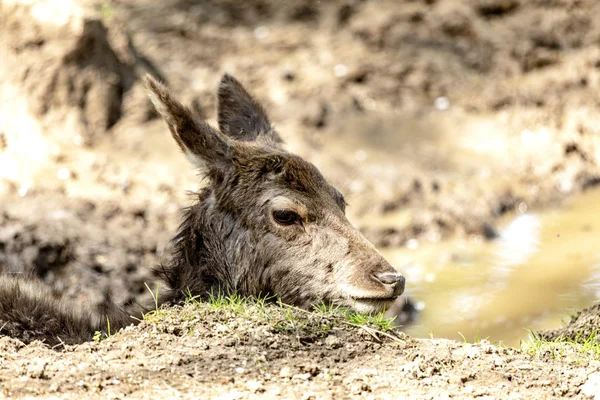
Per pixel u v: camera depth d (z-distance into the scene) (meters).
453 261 14.55
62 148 16.69
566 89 19.34
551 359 7.65
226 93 10.31
